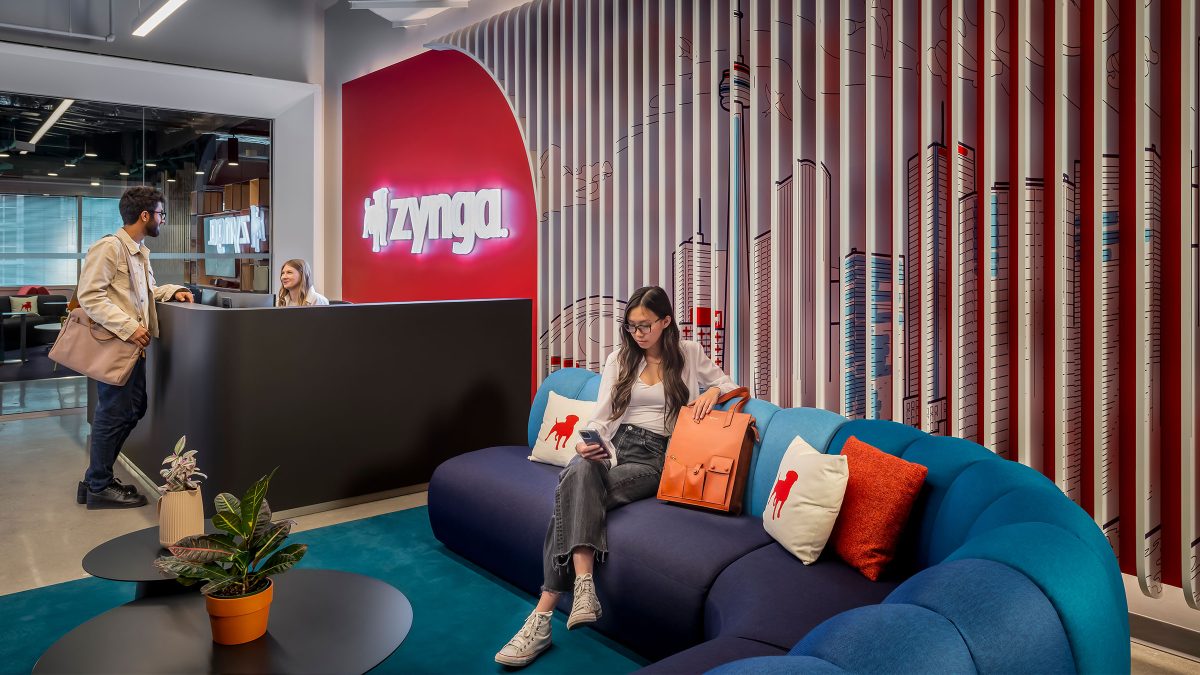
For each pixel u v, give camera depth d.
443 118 6.44
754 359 3.74
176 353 3.88
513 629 2.74
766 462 2.75
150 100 7.06
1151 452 2.64
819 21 3.38
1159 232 2.64
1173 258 2.63
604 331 4.55
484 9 5.89
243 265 7.85
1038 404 2.94
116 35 6.41
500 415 4.71
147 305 4.02
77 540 3.54
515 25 5.06
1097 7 2.67
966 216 3.04
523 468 3.31
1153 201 2.61
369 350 4.16
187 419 3.79
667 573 2.37
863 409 3.47
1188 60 2.45
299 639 1.91
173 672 1.73
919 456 2.31
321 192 7.73
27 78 6.31
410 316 4.30
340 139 7.66
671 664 1.73
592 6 4.50
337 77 7.64
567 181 4.78
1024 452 2.90
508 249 5.92
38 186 6.64
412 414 4.34
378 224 7.19
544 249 5.04
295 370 3.89
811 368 3.63
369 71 7.25
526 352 4.84
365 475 4.18
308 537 3.65
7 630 2.65
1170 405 2.67
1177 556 2.68
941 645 0.98
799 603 2.00
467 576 3.22
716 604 2.16
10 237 6.51
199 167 7.52
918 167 3.24
